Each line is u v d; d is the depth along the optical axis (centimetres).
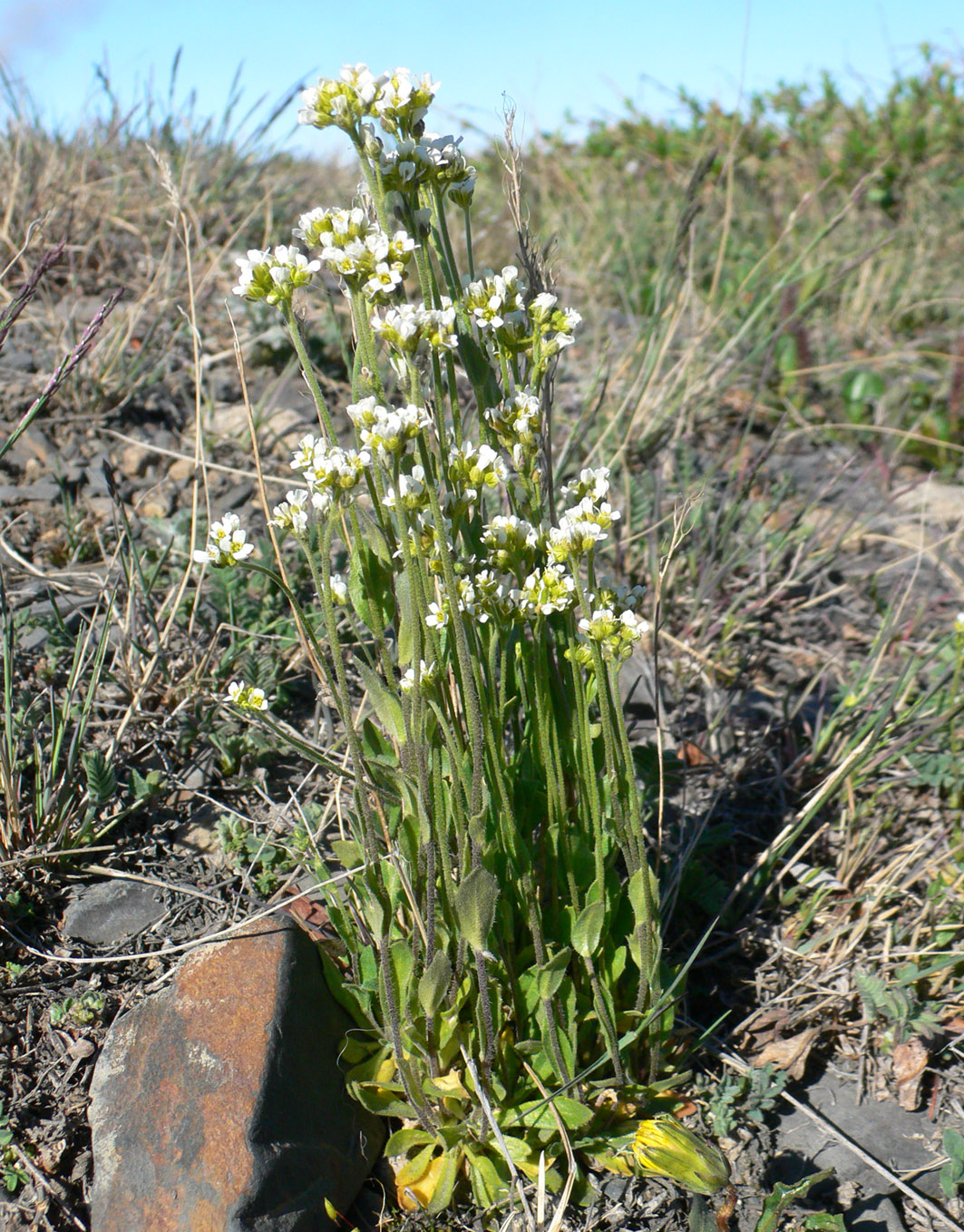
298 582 38
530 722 25
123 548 39
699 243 78
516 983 24
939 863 32
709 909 30
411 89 19
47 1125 24
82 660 30
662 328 55
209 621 36
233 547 21
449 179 21
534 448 22
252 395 51
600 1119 25
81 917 28
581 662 22
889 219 94
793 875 32
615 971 24
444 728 21
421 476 22
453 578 19
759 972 30
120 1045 24
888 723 36
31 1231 22
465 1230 23
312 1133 23
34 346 50
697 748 36
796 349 61
